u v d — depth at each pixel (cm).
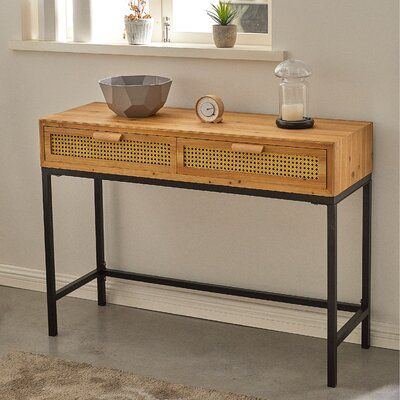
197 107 395
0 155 479
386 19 385
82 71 450
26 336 430
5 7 459
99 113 418
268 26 434
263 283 434
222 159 377
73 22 453
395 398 370
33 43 452
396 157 396
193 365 400
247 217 430
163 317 451
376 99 393
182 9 456
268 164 369
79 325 442
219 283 443
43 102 462
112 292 466
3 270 493
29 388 377
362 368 395
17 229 485
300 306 428
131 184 450
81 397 369
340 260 416
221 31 422
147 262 457
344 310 410
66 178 466
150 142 388
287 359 405
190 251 446
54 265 442
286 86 383
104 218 461
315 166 360
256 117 407
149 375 391
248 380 386
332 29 395
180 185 387
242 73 416
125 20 442
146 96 398
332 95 401
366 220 401
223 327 439
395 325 412
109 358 407
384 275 409
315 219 417
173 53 425
